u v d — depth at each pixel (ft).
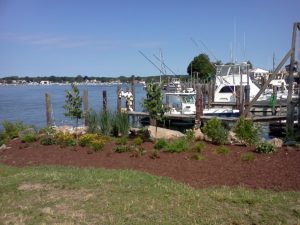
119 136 58.13
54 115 127.75
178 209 25.50
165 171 37.91
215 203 26.73
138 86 387.55
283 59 65.16
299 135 55.26
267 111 95.91
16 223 23.86
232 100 109.40
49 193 29.66
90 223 23.58
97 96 257.96
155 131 56.18
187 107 93.20
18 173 37.81
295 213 24.47
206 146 47.50
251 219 23.62
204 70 229.04
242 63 116.57
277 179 33.60
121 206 26.20
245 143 48.39
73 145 51.60
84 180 32.99
